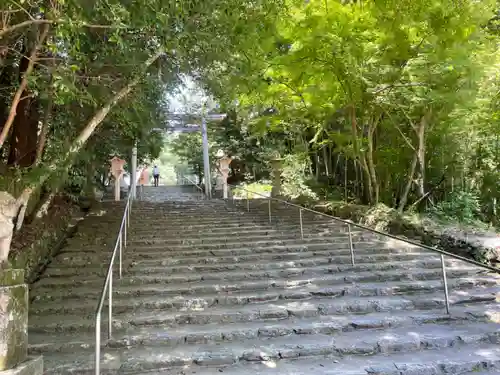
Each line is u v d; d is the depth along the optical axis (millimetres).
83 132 4660
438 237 7957
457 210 9320
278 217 10352
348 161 13953
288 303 5324
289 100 10156
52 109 5906
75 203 10430
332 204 11164
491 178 9961
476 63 7938
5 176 5449
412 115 9734
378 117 9852
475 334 4391
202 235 8422
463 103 8305
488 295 5547
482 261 6910
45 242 7242
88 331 4641
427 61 8133
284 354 4004
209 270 6535
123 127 7258
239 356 3938
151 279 6055
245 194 15750
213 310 5082
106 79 4988
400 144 10828
